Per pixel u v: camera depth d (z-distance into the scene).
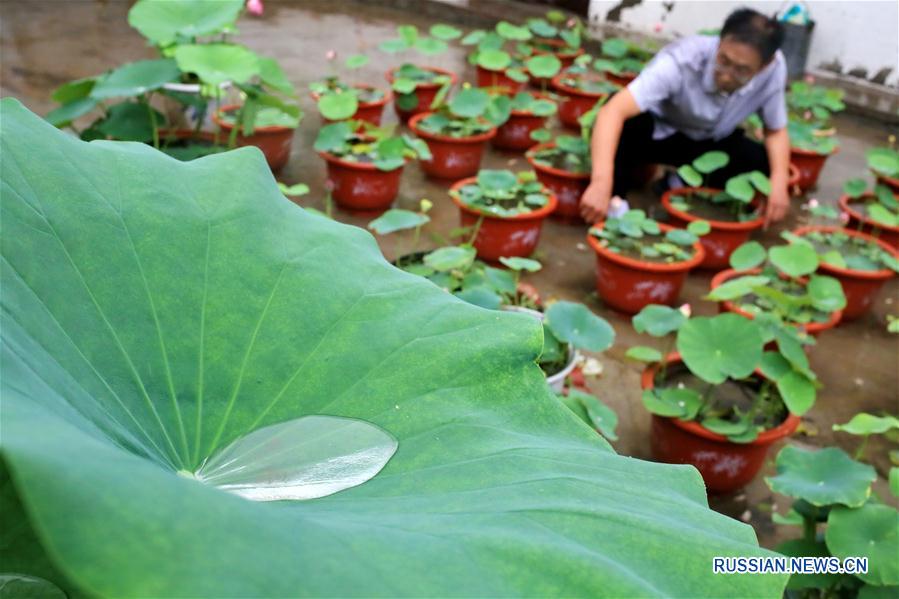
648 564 0.72
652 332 2.52
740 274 3.23
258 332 1.01
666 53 3.86
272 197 1.17
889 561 1.75
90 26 6.33
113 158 1.07
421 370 1.00
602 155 3.69
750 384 2.65
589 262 3.78
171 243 1.03
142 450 0.83
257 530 0.55
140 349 0.94
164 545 0.49
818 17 6.72
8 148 0.96
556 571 0.66
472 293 2.48
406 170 4.59
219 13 3.44
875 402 2.96
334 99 4.27
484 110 4.40
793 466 2.05
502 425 0.96
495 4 8.26
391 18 7.97
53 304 0.89
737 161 4.15
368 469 0.87
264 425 0.93
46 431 0.52
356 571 0.58
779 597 0.71
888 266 3.53
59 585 0.71
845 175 5.29
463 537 0.69
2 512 0.71
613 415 2.26
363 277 1.10
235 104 4.48
